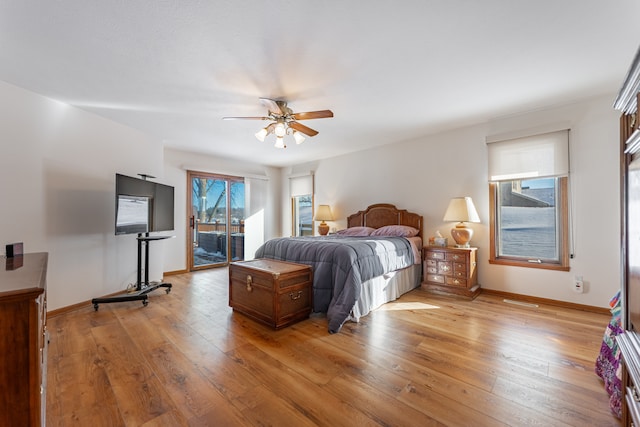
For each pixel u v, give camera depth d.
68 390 1.61
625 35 1.81
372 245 3.05
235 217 5.84
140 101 2.82
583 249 2.93
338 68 2.20
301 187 6.07
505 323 2.61
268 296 2.54
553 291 3.11
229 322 2.66
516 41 1.88
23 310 0.96
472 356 2.00
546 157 3.12
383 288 3.18
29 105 2.60
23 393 0.95
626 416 1.16
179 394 1.58
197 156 5.15
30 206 2.62
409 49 1.96
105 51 1.96
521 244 3.40
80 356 2.00
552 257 3.19
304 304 2.71
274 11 1.57
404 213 4.35
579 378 1.73
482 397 1.56
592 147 2.87
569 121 2.97
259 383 1.69
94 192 3.21
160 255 4.23
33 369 0.97
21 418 0.95
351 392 1.60
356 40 1.85
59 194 2.86
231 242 5.77
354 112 3.17
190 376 1.76
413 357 1.99
